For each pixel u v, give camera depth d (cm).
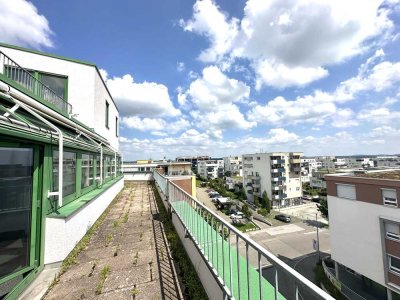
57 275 328
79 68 874
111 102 1300
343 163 9350
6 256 281
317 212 4100
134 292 286
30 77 573
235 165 8119
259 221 3475
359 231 1269
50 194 369
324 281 1595
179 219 452
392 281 1116
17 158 308
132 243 445
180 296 279
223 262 222
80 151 584
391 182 1111
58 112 511
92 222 548
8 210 290
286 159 4669
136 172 1855
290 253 2234
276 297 140
